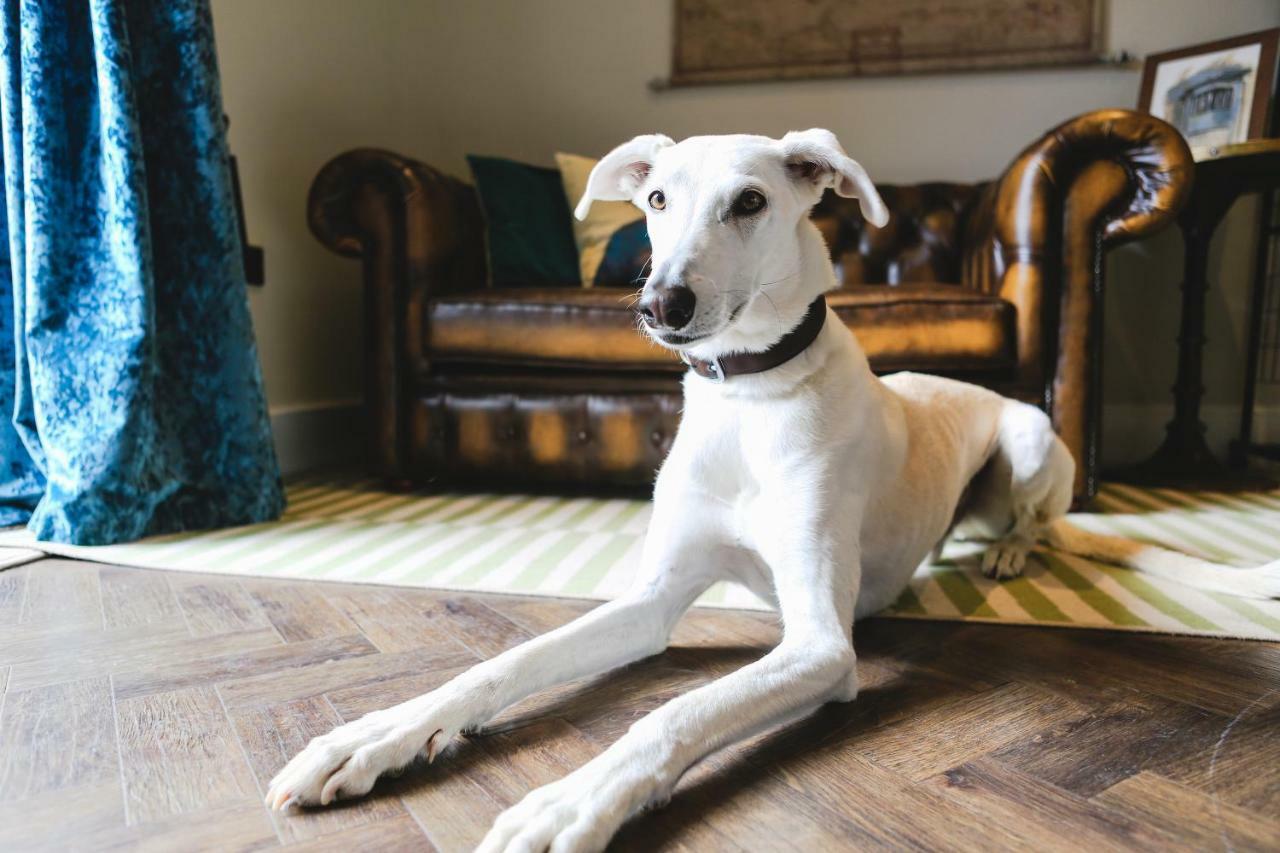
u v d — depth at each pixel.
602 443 2.77
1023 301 2.56
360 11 3.78
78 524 2.13
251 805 0.99
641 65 3.98
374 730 1.04
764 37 3.81
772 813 0.97
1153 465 3.23
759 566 1.45
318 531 2.35
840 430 1.35
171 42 2.27
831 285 1.39
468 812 0.97
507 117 4.15
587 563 2.03
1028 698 1.27
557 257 3.30
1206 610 1.66
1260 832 0.91
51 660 1.43
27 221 2.14
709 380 1.39
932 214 3.39
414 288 2.85
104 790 1.02
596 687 1.32
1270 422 3.48
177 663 1.42
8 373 2.37
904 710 1.24
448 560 2.05
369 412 2.93
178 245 2.32
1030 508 1.96
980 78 3.65
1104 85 3.53
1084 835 0.91
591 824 0.87
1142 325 3.56
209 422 2.39
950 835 0.92
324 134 3.60
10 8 2.13
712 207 1.24
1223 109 3.16
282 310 3.39
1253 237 3.41
